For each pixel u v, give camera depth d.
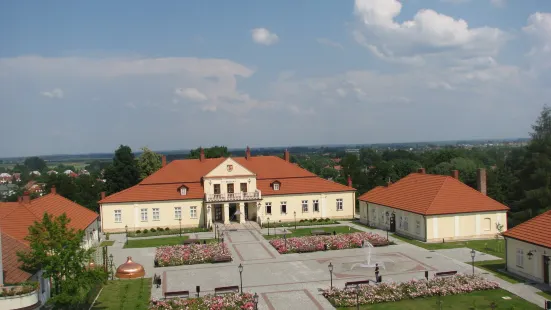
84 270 32.78
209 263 51.38
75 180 121.19
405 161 131.50
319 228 73.25
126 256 56.03
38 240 32.66
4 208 48.41
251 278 44.75
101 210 74.81
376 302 37.03
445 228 59.78
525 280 41.72
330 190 82.75
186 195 77.44
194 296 39.59
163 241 65.75
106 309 36.12
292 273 46.09
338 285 41.44
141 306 36.81
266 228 73.69
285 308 36.03
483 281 40.34
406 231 64.44
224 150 130.62
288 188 81.62
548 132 99.62
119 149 109.50
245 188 79.19
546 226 41.50
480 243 57.75
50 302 31.06
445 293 38.44
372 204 75.06
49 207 55.09
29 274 33.12
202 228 75.25
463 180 101.19
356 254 53.47
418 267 46.69
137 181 112.31
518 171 79.88
